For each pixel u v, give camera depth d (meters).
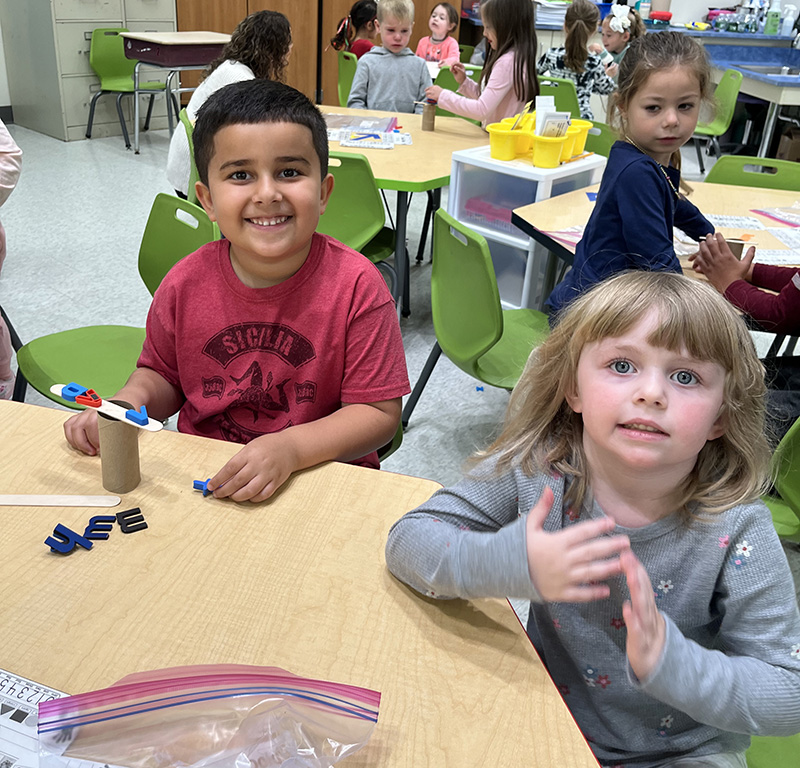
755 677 0.70
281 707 0.56
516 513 0.86
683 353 0.72
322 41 6.59
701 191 2.61
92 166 4.94
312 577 0.77
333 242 1.21
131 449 0.87
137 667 0.65
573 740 0.62
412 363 2.83
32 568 0.76
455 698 0.65
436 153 2.97
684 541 0.79
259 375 1.18
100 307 3.04
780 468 1.28
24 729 0.59
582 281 1.83
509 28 3.18
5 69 5.79
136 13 5.57
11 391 2.17
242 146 1.04
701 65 1.78
